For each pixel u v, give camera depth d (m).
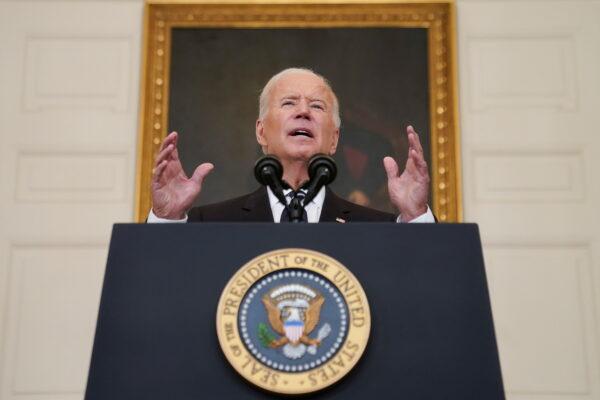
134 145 6.05
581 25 6.25
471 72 6.18
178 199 3.03
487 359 1.95
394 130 6.04
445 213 5.84
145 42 6.19
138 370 1.94
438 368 1.94
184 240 2.08
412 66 6.17
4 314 5.69
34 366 5.60
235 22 6.26
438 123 6.04
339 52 6.21
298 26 6.26
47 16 6.32
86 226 5.88
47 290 5.75
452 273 2.04
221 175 5.95
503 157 6.00
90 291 5.76
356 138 6.02
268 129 4.69
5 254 5.80
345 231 2.09
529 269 5.75
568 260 5.77
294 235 2.08
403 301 2.01
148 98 6.08
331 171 2.49
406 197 3.03
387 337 1.97
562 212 5.87
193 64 6.18
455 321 1.99
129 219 5.90
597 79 6.12
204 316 1.99
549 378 5.53
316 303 1.96
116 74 6.21
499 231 5.85
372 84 6.14
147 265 2.06
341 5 6.29
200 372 1.93
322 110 4.71
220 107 6.11
